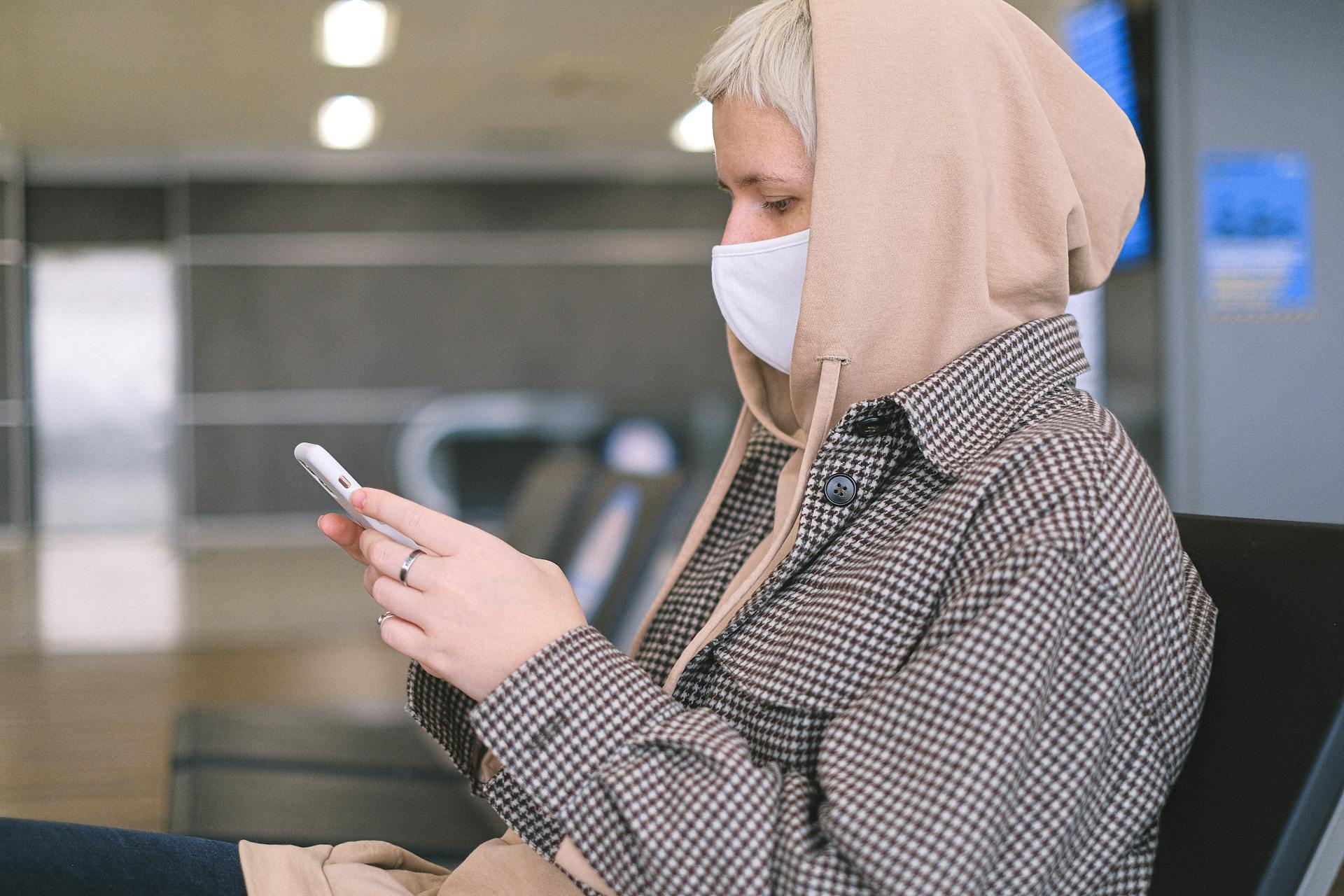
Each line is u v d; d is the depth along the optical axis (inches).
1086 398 32.9
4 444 361.7
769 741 30.3
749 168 34.9
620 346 392.2
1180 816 30.1
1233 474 123.3
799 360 33.7
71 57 268.1
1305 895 28.0
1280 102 122.0
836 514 32.1
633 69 291.4
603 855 28.0
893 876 24.9
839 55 32.3
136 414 372.5
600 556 90.0
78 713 145.7
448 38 261.3
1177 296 122.6
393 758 76.9
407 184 380.8
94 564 307.3
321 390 378.6
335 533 32.9
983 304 32.4
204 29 249.8
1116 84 130.5
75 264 367.6
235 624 209.9
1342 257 122.9
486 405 371.9
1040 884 26.8
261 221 374.9
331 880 33.4
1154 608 28.4
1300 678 29.6
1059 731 26.6
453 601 29.2
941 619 27.4
